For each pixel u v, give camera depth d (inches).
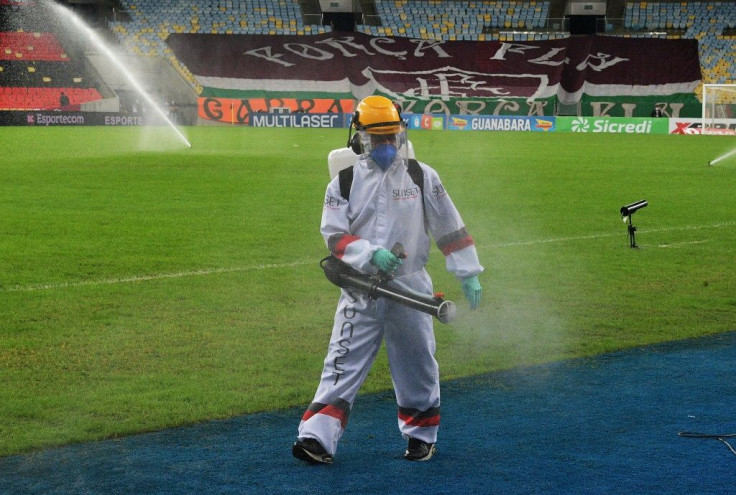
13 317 327.9
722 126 1733.5
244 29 2166.6
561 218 604.7
